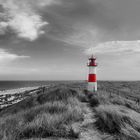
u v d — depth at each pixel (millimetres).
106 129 4824
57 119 5070
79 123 5496
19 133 4055
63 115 5734
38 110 7066
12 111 12086
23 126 4555
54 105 7562
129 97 14266
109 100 10680
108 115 5637
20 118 5906
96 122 5500
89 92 15141
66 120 5426
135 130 4602
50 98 11938
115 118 5266
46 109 7035
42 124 4562
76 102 9477
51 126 4496
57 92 13688
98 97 11078
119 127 4730
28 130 4301
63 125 4730
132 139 4082
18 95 47844
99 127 5027
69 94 12492
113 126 4867
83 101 11125
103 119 5340
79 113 6406
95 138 4242
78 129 4723
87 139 4168
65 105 7797
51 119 4973
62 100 10188
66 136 4270
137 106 9547
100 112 6371
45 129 4344
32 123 4633
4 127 4590
